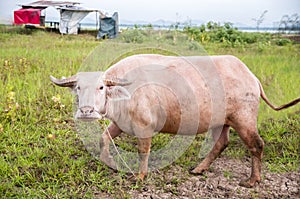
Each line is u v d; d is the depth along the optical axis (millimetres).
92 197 4219
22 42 13562
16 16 18547
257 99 4453
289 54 11961
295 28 16953
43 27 18625
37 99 7051
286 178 4852
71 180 4504
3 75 8273
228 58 4570
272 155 5414
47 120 6281
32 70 8875
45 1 21000
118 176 4656
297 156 5332
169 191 4445
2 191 4219
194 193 4430
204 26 15719
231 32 15430
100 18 15102
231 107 4379
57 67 9086
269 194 4453
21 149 5215
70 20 17422
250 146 4520
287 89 7930
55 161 4941
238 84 4375
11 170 4609
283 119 6879
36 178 4531
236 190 4520
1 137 5469
